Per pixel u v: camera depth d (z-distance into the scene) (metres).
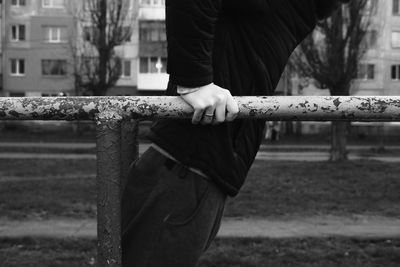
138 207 1.46
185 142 1.42
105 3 31.28
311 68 18.34
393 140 37.91
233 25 1.45
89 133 36.84
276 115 1.27
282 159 20.00
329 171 14.76
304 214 8.55
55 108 1.25
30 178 13.05
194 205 1.42
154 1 45.59
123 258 1.44
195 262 1.42
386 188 11.56
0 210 8.50
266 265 5.49
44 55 45.53
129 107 1.26
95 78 32.44
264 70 1.47
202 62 1.27
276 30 1.50
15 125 39.47
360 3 17.83
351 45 18.03
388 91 45.34
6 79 45.53
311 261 5.69
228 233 6.96
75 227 7.28
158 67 45.44
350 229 7.48
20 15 45.53
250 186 11.39
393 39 45.22
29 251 5.95
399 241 6.74
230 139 1.44
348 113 1.25
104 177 1.25
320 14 1.65
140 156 1.55
